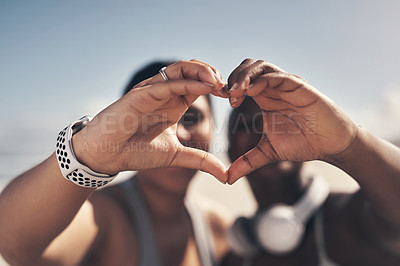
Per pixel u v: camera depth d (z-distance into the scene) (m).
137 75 1.23
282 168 1.21
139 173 1.22
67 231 0.84
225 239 1.56
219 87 0.61
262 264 1.21
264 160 0.70
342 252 1.05
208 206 1.64
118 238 1.08
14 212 0.66
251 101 1.17
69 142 0.61
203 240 1.40
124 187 1.23
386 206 0.73
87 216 0.97
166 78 0.64
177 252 1.26
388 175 0.68
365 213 0.88
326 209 1.15
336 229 1.06
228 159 1.21
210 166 0.68
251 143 1.15
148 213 1.20
